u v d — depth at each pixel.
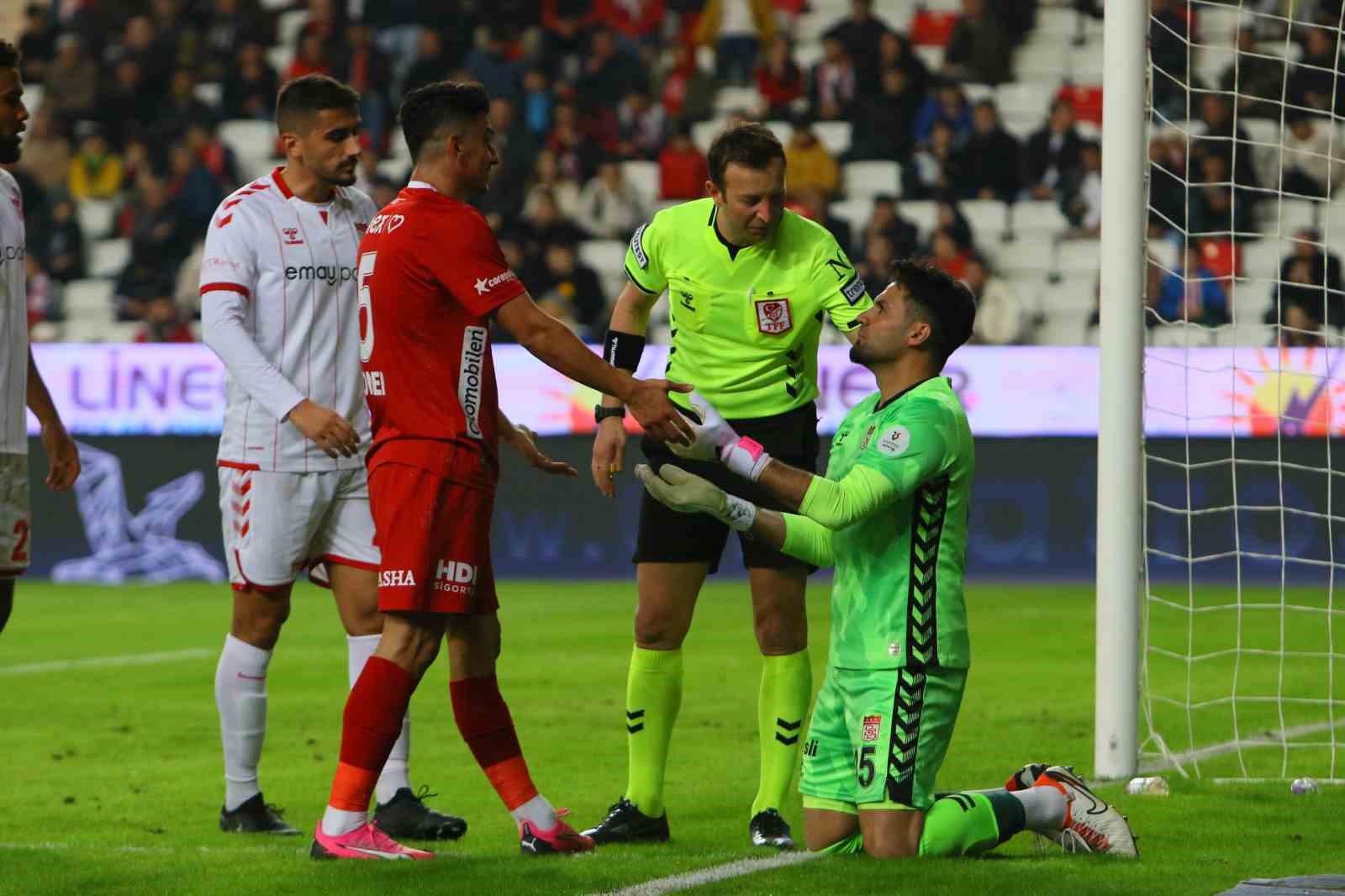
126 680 32.78
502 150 63.09
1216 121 58.91
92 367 55.28
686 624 17.42
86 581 54.75
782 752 17.33
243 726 18.17
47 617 44.47
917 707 14.96
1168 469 49.47
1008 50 65.69
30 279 63.72
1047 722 25.86
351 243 18.69
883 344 15.45
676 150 63.16
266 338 18.23
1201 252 55.84
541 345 15.23
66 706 29.31
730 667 33.22
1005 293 56.59
